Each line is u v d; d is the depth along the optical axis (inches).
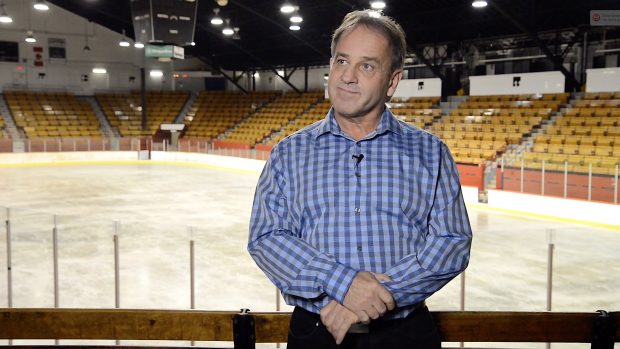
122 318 104.2
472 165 730.8
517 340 103.3
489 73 1129.4
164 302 328.2
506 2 868.6
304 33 1204.5
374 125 81.7
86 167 1190.3
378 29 77.5
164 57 881.5
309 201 79.0
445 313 102.6
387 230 76.7
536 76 1002.1
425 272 74.2
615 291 361.4
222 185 919.0
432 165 80.7
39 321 104.7
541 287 367.9
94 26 1525.6
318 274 73.5
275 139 1291.8
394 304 73.8
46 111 1405.0
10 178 975.0
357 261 76.4
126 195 792.9
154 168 1187.9
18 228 545.0
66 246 470.0
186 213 653.3
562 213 608.7
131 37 1582.2
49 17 1462.8
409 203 77.8
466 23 986.1
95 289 350.6
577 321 103.4
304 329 82.0
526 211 646.5
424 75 1247.5
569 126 843.4
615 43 952.9
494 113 991.0
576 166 609.6
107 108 1499.8
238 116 1492.4
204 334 103.9
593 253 462.3
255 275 387.9
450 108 1099.3
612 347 103.5
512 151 831.7
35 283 360.2
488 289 362.6
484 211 686.5
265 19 1130.7
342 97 78.1
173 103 1572.3
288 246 77.0
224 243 494.3
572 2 845.8
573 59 999.0
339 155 79.8
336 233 77.1
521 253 461.1
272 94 1528.1
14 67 1435.8
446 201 80.7
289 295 82.9
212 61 1553.9
